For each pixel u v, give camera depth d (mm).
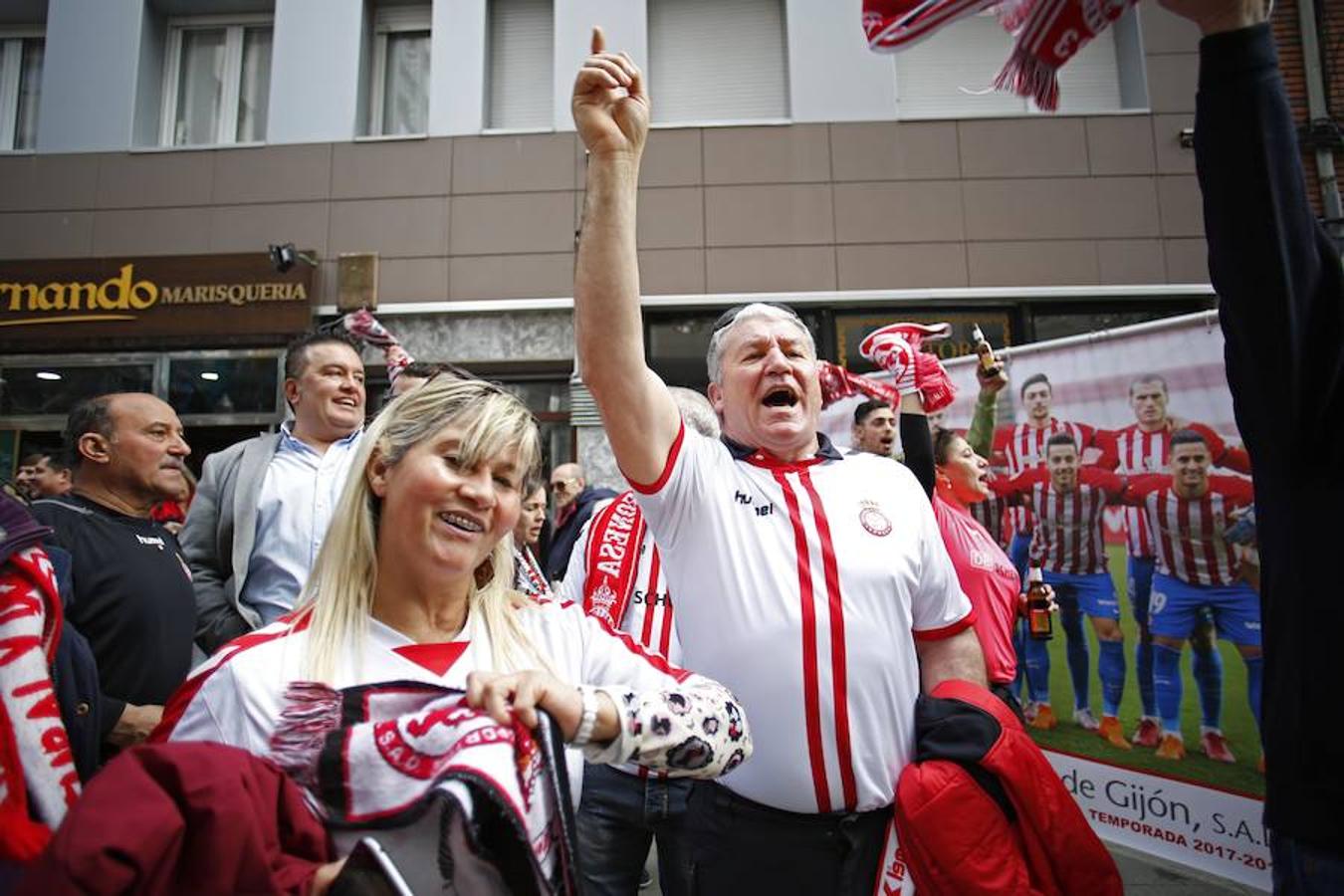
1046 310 6656
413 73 7434
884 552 1558
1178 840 3129
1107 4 1040
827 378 3312
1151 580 3299
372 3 7391
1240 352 1119
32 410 6918
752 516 1572
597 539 2266
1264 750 1170
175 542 2293
